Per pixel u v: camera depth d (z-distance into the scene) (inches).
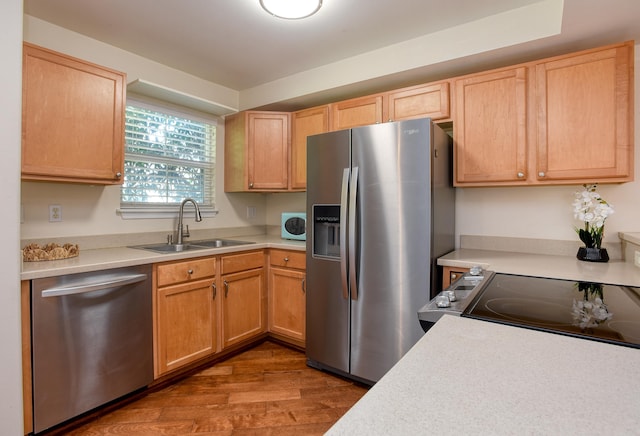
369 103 99.8
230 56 102.2
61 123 73.0
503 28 78.4
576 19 65.6
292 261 105.0
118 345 73.5
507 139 79.5
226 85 126.2
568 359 26.3
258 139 118.7
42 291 62.5
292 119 117.4
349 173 82.7
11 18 57.7
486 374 23.8
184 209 115.9
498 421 18.1
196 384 85.7
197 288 90.2
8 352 57.4
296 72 114.3
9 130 57.5
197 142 120.9
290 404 77.3
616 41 74.3
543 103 75.2
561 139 73.4
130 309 75.6
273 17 81.2
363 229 81.3
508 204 92.7
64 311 65.4
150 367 79.7
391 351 78.3
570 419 18.3
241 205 134.7
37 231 82.3
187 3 75.8
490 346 29.0
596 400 20.3
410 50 91.5
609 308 40.4
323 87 108.7
